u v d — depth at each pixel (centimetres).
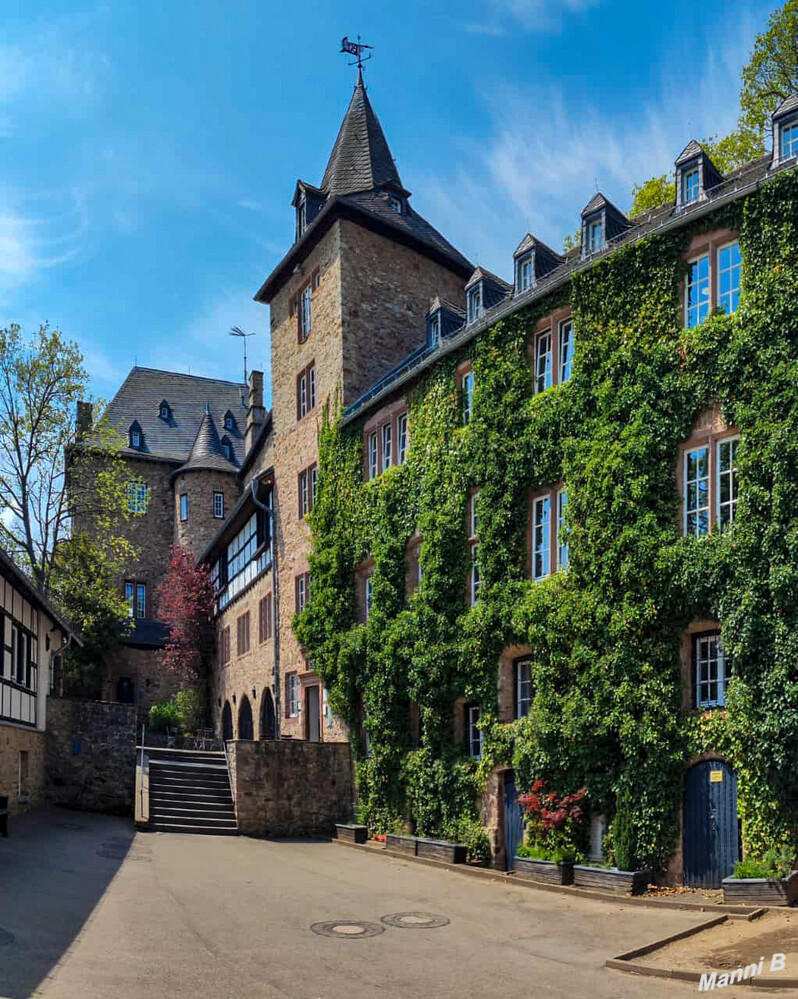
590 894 1477
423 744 2161
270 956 1071
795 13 2684
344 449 2700
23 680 2281
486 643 1947
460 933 1220
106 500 3903
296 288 3167
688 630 1551
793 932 1129
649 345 1689
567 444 1795
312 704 2858
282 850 2028
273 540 3197
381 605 2361
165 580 5631
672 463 1616
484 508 1998
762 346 1498
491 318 2066
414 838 1972
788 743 1356
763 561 1429
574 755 1675
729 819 1455
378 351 2881
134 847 1888
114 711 2520
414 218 3183
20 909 1201
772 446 1438
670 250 1686
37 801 2375
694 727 1505
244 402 6438
